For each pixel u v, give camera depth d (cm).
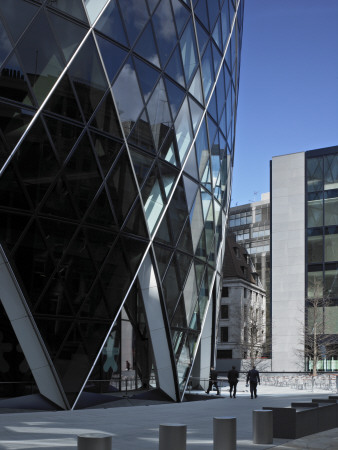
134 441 1337
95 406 2273
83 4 2238
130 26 2467
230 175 3769
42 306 2105
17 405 2073
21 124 2014
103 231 2306
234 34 3731
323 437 1437
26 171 2039
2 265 2022
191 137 2950
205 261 3158
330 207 7325
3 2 1986
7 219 2011
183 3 2888
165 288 2661
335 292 7088
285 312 7338
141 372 2698
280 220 7575
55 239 2136
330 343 6844
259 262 13062
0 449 1162
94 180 2259
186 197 2889
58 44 2134
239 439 1395
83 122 2211
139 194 2484
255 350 9256
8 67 1983
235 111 3891
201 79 3078
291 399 3036
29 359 2098
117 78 2373
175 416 2009
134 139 2456
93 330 2273
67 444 1249
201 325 3112
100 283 2303
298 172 7588
